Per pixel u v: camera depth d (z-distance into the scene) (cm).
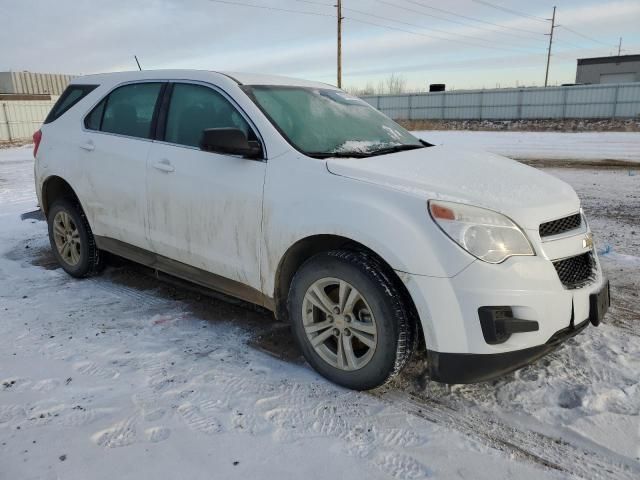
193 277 373
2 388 287
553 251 264
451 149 374
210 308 406
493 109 3522
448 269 249
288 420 262
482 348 249
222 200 332
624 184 993
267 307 328
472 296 247
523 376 302
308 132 337
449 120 3691
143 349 336
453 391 289
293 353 334
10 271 496
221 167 335
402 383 299
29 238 623
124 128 412
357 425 258
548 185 308
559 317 260
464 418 265
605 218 707
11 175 1328
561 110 3297
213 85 359
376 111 423
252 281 328
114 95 430
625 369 305
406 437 249
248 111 334
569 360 317
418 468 228
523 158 1482
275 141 317
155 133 385
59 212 470
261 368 314
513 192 280
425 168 304
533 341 255
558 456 236
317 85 413
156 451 236
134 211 395
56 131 466
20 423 255
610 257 527
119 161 401
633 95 3052
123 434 247
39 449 236
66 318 384
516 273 249
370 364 276
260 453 236
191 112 367
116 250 429
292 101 362
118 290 444
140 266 505
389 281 266
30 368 309
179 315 392
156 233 382
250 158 322
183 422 258
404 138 390
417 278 254
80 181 435
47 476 219
